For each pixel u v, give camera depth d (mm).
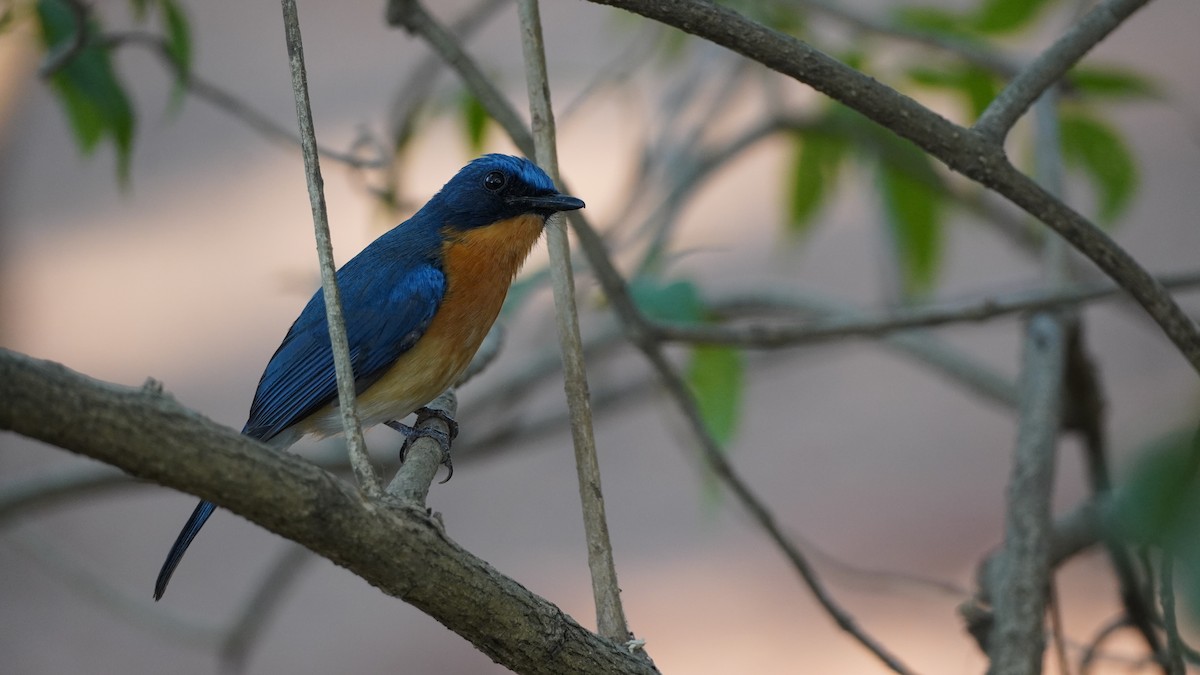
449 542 4641
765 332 8859
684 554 16656
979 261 19484
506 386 11680
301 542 4309
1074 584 13750
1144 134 20328
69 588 16500
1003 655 7164
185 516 18422
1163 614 6121
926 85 10023
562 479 18484
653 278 9344
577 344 6438
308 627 16766
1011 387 11445
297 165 20375
